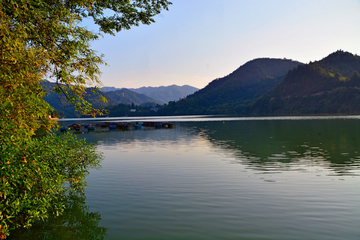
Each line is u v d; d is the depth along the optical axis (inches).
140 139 1691.7
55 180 362.6
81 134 2208.4
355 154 915.4
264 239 325.1
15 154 293.0
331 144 1195.3
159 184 578.6
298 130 2062.0
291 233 338.6
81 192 525.7
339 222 367.2
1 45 274.4
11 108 298.7
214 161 845.2
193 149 1152.2
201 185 565.6
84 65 368.8
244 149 1109.7
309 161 809.5
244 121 4200.3
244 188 537.0
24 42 321.4
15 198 318.0
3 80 285.3
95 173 693.9
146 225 370.0
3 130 280.8
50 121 370.6
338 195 481.7
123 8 428.5
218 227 359.6
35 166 307.0
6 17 279.1
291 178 609.6
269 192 507.5
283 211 410.6
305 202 448.5
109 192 524.4
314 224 362.6
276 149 1083.3
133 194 510.0
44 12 315.0
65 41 348.5
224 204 446.3
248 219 383.9
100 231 354.6
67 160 496.1
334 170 683.4
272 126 2696.9
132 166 786.8
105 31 458.3
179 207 436.5
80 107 364.8
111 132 2415.1
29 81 314.2
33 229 367.6
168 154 1016.9
